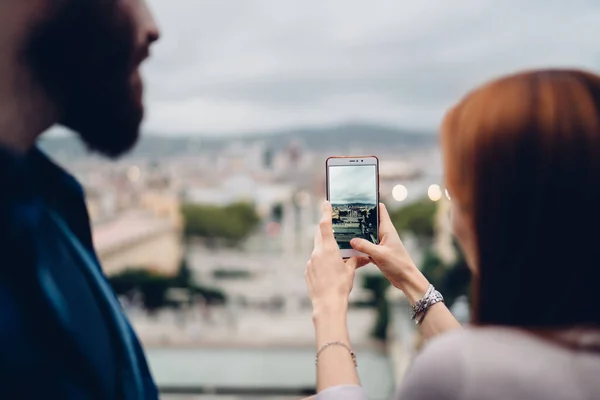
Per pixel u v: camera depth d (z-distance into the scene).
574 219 0.48
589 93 0.50
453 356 0.48
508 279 0.51
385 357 26.22
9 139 0.49
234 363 32.41
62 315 0.49
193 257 50.53
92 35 0.49
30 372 0.46
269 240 55.09
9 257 0.47
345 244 0.86
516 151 0.50
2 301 0.46
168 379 29.42
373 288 28.75
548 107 0.49
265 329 38.41
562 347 0.47
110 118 0.52
